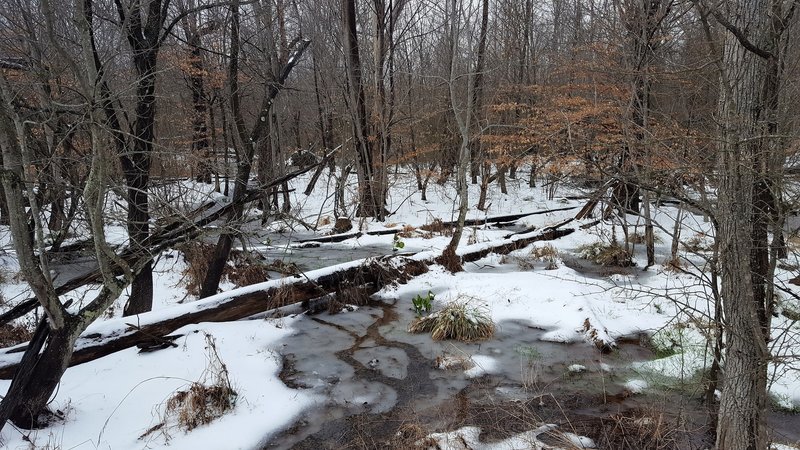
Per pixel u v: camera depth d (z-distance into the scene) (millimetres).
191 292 8719
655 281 8711
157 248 4605
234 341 6449
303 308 7891
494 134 16750
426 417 4832
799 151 2912
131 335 5980
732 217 3014
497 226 16219
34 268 3697
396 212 18484
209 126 18719
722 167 3016
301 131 23312
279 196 20953
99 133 3516
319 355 6258
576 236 13305
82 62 5250
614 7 10648
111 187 4332
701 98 6980
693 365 5555
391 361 6074
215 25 8516
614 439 4375
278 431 4648
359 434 4578
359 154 17078
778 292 6746
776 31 2834
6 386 4941
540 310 7492
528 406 4969
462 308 6914
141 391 5145
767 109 2844
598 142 4211
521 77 17734
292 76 20984
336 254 12227
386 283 8703
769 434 4082
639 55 8500
